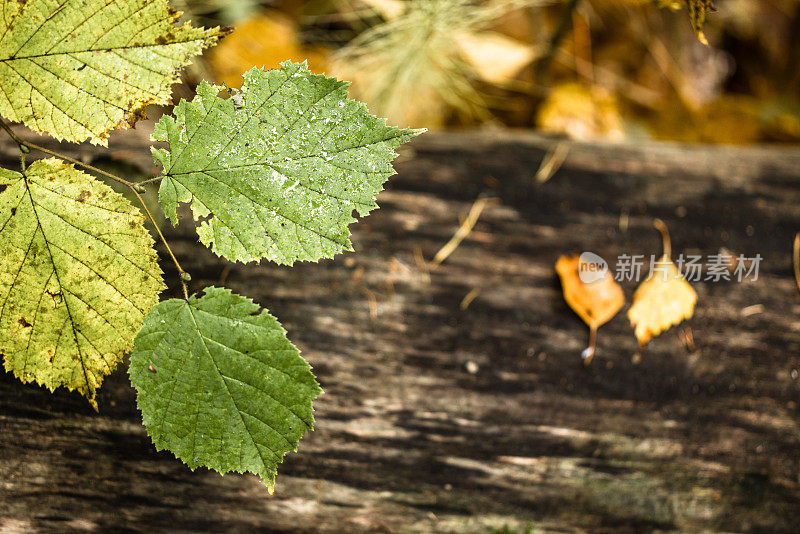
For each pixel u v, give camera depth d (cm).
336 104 107
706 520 130
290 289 127
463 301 133
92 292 108
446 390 128
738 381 135
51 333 108
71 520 123
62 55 107
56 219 107
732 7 219
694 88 222
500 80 188
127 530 124
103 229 108
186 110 107
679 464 131
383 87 177
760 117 219
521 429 129
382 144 107
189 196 107
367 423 126
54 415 123
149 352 108
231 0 162
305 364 108
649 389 133
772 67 226
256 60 162
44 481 123
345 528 125
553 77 212
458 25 167
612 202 143
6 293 108
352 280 130
